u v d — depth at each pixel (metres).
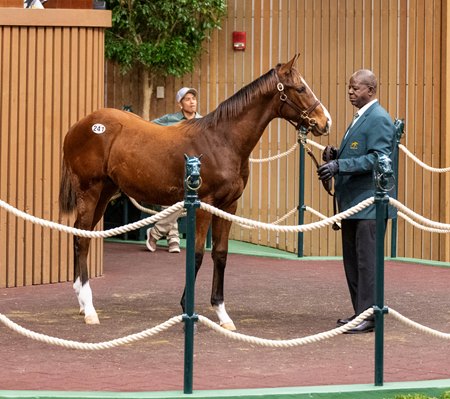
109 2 17.14
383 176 8.24
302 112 10.39
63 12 12.75
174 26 17.44
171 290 12.46
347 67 17.47
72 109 12.90
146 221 8.32
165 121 15.15
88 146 10.77
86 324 10.45
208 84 17.81
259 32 17.61
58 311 11.12
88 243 10.85
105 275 13.48
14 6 12.59
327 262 15.02
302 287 12.82
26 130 12.59
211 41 17.78
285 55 17.56
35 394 7.63
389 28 17.42
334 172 10.16
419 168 17.38
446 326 10.61
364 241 10.34
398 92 17.45
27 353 9.20
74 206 11.07
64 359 8.98
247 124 10.36
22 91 12.54
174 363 8.88
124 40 17.17
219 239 10.41
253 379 8.34
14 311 11.09
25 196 12.63
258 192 17.41
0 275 12.49
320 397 7.84
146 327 10.35
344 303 11.80
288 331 10.27
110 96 17.89
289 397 7.80
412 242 17.23
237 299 11.96
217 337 10.01
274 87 10.37
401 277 13.68
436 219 17.34
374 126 10.32
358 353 9.38
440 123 17.34
